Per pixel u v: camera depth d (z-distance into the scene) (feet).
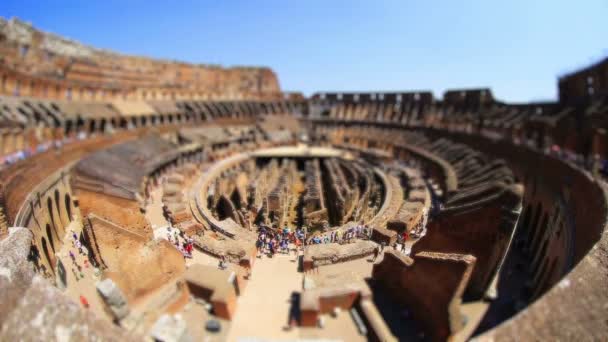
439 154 184.34
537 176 118.73
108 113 200.23
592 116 138.21
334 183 155.12
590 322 47.32
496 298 73.92
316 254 85.40
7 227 70.28
